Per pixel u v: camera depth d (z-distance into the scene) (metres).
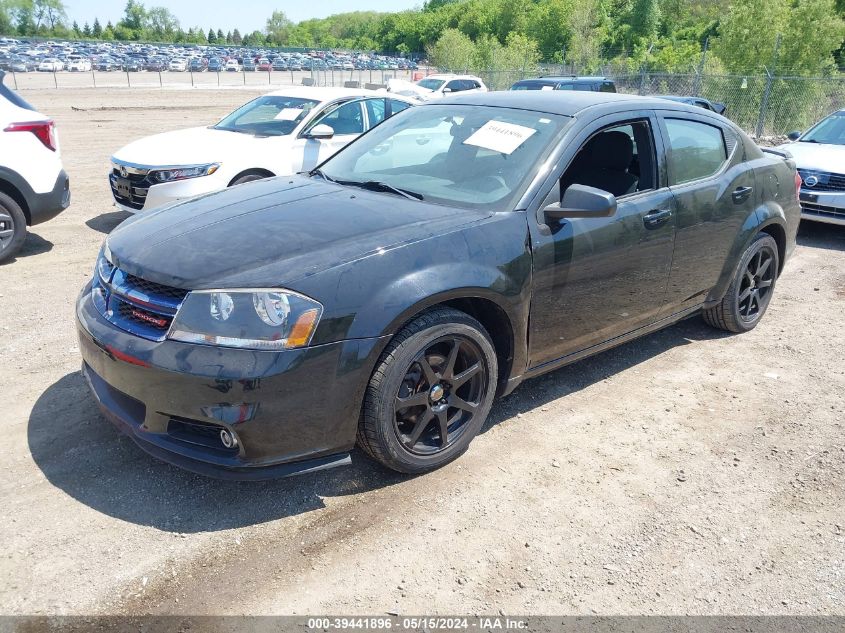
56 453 3.37
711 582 2.72
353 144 4.47
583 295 3.72
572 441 3.69
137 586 2.56
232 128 8.26
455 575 2.69
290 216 3.31
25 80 49.50
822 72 24.59
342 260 2.88
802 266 7.42
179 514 2.97
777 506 3.22
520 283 3.35
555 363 3.82
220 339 2.69
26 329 4.87
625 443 3.70
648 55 33.94
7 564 2.64
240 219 3.30
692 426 3.91
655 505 3.18
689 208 4.24
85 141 15.69
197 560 2.71
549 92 4.34
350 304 2.82
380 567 2.71
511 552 2.82
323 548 2.80
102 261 3.33
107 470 3.26
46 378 4.13
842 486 3.39
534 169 3.57
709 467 3.51
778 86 20.56
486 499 3.15
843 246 8.34
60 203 6.64
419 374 3.13
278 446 2.79
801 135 9.75
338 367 2.80
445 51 40.81
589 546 2.88
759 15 24.56
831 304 6.16
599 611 2.55
